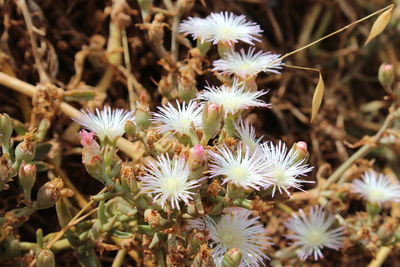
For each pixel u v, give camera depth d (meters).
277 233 0.47
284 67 0.54
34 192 0.45
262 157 0.36
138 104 0.38
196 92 0.40
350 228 0.44
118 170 0.37
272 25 0.56
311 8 0.57
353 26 0.56
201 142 0.37
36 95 0.44
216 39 0.41
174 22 0.46
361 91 0.58
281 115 0.53
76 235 0.40
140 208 0.37
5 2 0.47
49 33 0.49
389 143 0.46
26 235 0.46
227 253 0.35
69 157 0.47
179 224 0.36
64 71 0.49
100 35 0.49
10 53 0.47
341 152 0.52
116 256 0.43
